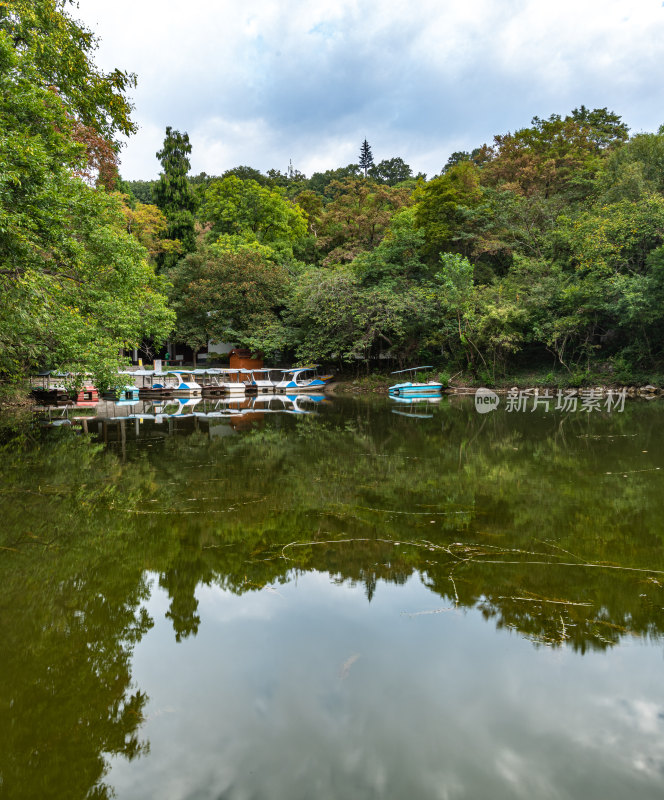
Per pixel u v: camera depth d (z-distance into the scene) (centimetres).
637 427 1116
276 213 3662
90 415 1492
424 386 2333
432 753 175
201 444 902
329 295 2653
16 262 688
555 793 156
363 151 7169
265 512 471
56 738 188
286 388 2762
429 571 332
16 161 678
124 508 486
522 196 2648
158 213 3300
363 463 713
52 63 920
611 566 336
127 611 285
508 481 593
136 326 1456
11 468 682
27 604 294
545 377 2320
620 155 2253
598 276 2027
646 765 168
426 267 2758
